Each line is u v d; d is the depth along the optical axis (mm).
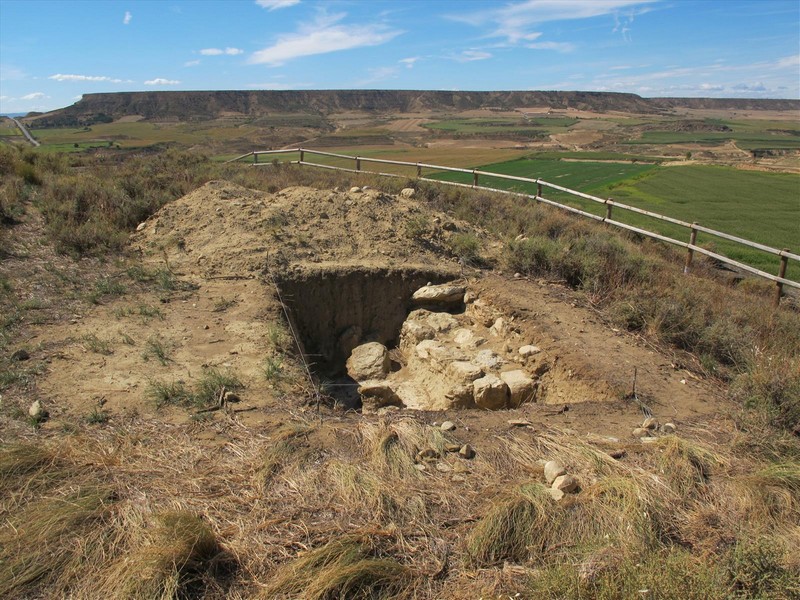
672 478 3945
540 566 3244
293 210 10383
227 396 5082
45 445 4172
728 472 4137
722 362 6828
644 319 7477
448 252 10062
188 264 8945
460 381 6910
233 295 7844
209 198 10875
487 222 12172
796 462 4227
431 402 7180
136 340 6336
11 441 4227
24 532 3248
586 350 6750
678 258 12617
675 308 7430
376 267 9133
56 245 8914
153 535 3199
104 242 9422
